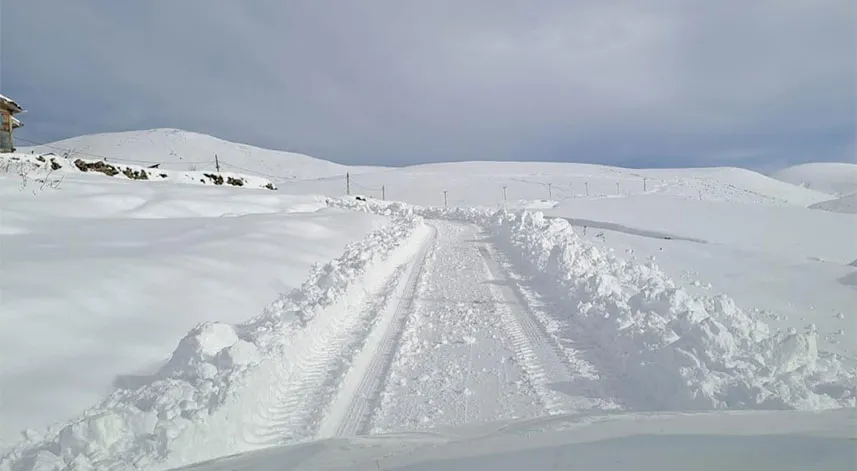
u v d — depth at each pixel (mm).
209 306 7250
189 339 5441
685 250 14203
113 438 3846
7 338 5129
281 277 9336
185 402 4320
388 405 4883
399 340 6773
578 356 6000
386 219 19938
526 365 5789
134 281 7215
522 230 16203
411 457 2186
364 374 5715
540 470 1832
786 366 5000
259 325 6812
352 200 30781
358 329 7238
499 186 86438
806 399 4090
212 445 3939
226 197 17359
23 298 5879
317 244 12508
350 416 4719
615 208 30438
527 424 2637
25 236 9000
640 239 16484
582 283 8609
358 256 11406
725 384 4484
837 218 24750
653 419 2420
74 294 6316
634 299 7410
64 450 3711
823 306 8414
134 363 5363
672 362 4938
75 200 12578
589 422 2475
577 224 25016
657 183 95250
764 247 17281
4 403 4227
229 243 10484
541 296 8922
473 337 6836
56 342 5312
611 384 5188
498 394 5047
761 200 83938
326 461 2328
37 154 19031
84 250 8383
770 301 8812
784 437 1918
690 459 1791
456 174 105750
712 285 10133
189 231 11141
